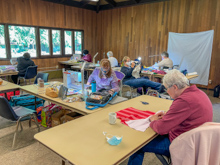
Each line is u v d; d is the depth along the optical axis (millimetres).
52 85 2990
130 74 4059
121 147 1202
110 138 1284
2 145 2396
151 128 1483
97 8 7883
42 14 6348
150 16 6473
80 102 2182
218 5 5000
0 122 3014
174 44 6004
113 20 7594
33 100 3170
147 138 1326
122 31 7375
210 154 1094
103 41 8164
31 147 2369
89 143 1244
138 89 4289
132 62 4098
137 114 1755
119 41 7562
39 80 2912
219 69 5195
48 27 6570
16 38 5891
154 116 1604
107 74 2551
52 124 2775
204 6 5258
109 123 1565
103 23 7992
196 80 5652
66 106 2096
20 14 5824
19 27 5914
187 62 5797
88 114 1779
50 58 6812
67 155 1105
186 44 5730
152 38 6551
